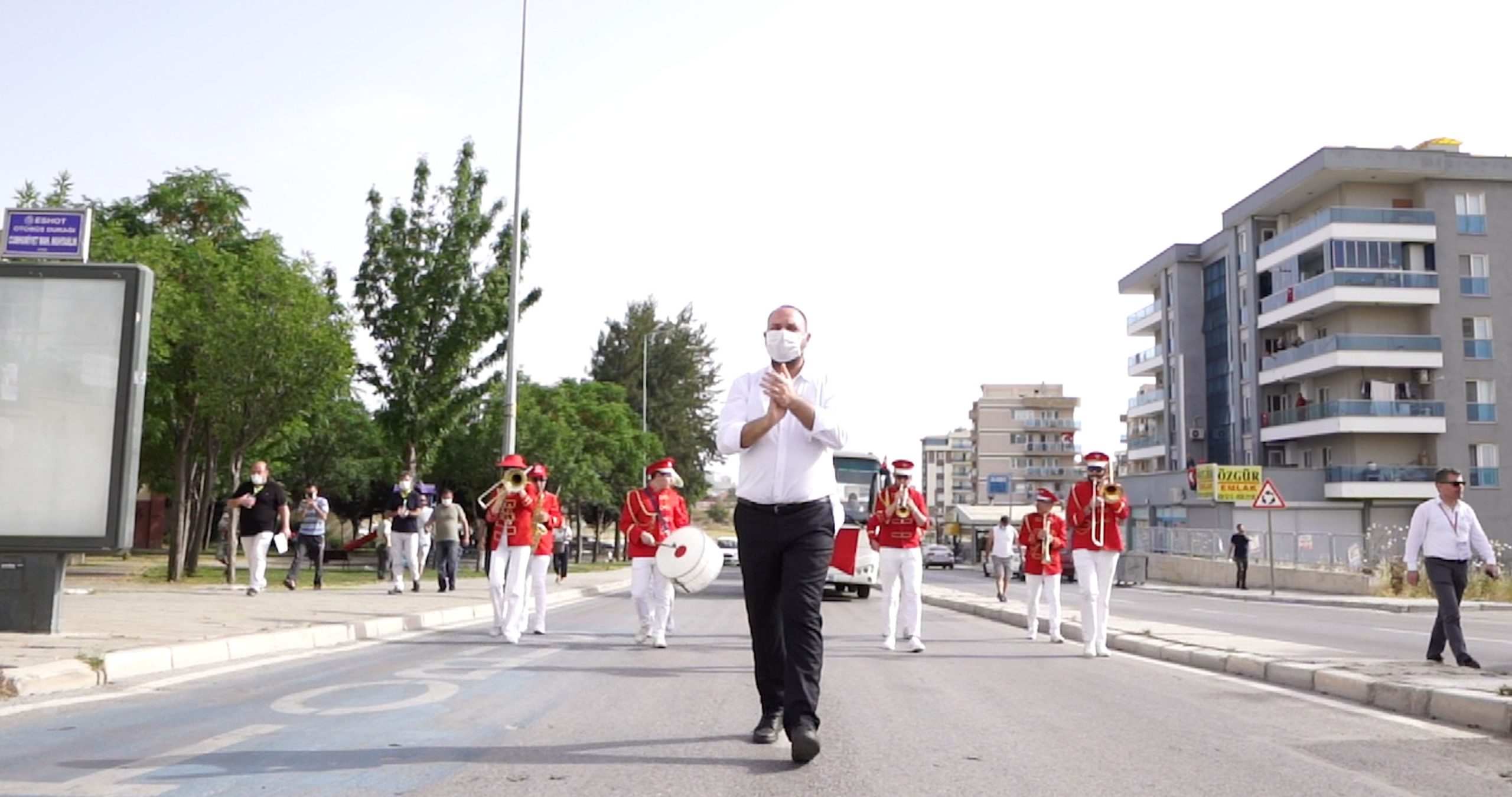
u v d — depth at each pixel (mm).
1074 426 122062
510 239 33812
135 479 11172
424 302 33062
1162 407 67875
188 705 7613
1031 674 10508
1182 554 46812
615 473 59469
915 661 11703
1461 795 5453
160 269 24422
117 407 11039
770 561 5941
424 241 33438
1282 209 56781
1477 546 10766
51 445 10953
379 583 25375
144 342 11266
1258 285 57531
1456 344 50312
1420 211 50625
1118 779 5707
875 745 6535
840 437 5727
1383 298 49844
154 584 22766
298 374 24062
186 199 30203
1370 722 7656
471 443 45062
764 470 5887
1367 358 49750
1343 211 50500
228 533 22391
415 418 33344
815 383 6004
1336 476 50281
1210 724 7492
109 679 8852
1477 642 15367
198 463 34281
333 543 57125
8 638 10367
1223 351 62312
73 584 21250
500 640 13305
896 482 12977
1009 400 122562
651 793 5176
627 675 9719
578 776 5508
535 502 13289
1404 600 28406
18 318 11023
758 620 6172
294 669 9805
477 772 5543
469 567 40875
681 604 23344
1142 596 34375
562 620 17641
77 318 11102
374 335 33344
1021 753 6375
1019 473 121188
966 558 93438
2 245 12086
